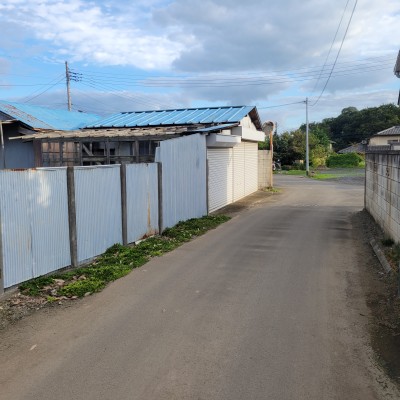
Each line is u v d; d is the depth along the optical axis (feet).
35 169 21.90
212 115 59.21
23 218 21.12
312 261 26.66
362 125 278.46
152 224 34.60
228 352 14.28
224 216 46.68
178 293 20.44
